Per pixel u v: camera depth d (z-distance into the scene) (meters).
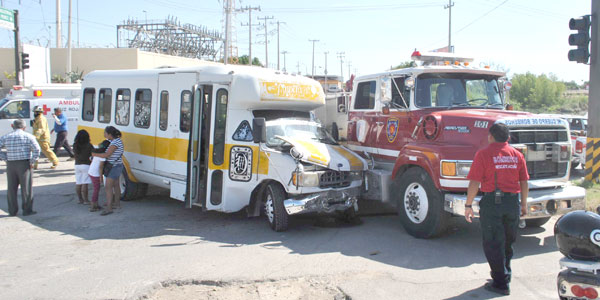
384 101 7.99
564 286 3.85
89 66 33.88
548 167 6.72
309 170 7.49
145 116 9.67
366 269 5.77
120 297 4.91
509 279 4.98
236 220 8.50
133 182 10.17
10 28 20.20
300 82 8.69
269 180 7.76
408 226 7.20
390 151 8.11
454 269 5.75
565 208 6.41
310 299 4.92
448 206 6.44
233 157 8.02
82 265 5.96
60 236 7.42
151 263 6.03
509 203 4.90
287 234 7.50
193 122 8.11
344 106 9.80
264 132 7.53
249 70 8.23
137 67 33.72
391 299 4.85
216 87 8.09
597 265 3.69
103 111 10.92
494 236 4.92
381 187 7.80
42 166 15.09
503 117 6.47
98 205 9.28
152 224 8.22
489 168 4.94
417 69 7.59
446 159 6.44
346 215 8.36
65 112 17.23
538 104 42.81
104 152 9.10
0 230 7.77
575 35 10.83
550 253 6.38
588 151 11.40
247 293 5.09
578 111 37.16
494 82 8.29
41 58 27.89
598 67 11.13
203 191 8.24
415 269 5.76
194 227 8.01
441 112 7.17
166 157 9.06
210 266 5.90
